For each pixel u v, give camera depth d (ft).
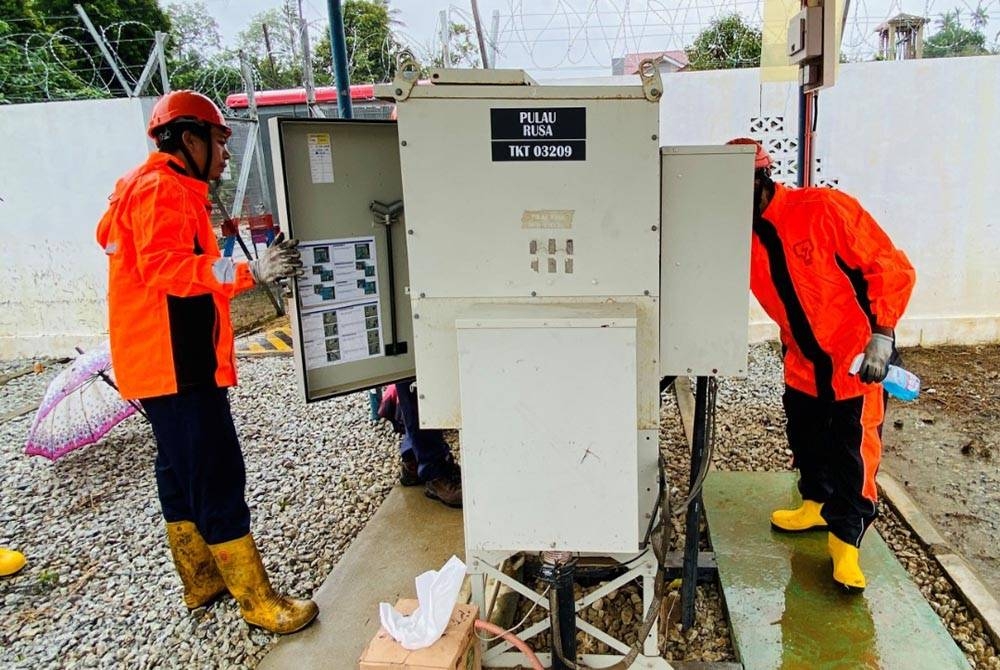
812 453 9.06
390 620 6.37
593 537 5.73
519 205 5.61
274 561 9.95
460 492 10.84
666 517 6.69
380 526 10.53
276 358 20.61
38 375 20.45
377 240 7.84
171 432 7.70
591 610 8.50
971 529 10.22
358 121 7.48
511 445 5.63
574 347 5.40
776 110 17.94
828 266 7.55
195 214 7.39
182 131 7.55
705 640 7.98
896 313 7.22
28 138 20.49
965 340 18.24
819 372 7.94
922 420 14.07
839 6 12.16
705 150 5.65
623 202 5.56
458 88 5.43
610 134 5.45
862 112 17.44
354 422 15.15
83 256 21.16
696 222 5.80
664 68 22.84
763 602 8.21
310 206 7.31
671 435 13.58
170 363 7.42
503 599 8.54
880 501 10.63
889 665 7.19
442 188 5.62
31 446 12.46
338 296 7.64
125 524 11.48
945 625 7.96
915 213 17.81
